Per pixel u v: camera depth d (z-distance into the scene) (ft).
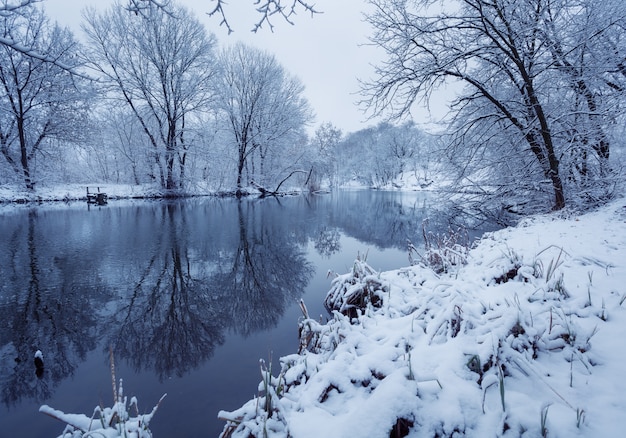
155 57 81.30
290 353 13.43
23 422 9.59
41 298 18.94
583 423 5.45
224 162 103.19
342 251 31.01
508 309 8.68
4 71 44.86
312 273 24.41
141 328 15.67
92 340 14.55
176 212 58.70
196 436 8.72
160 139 91.04
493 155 31.83
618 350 7.34
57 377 11.82
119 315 17.10
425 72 28.40
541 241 17.08
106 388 11.15
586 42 24.52
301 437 5.98
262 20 11.00
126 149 103.04
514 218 35.24
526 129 27.12
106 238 34.42
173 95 87.97
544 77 27.43
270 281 22.52
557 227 20.34
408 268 17.08
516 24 25.95
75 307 17.88
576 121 26.78
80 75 13.43
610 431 5.23
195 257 28.25
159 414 9.68
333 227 44.80
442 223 40.65
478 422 5.77
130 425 6.78
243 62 102.78
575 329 8.11
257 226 44.80
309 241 35.58
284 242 34.91
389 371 7.40
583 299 9.38
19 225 40.91
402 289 14.17
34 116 71.41
